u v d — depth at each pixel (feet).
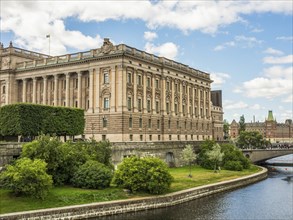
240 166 295.48
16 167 150.82
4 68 360.48
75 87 323.57
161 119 341.41
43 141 171.83
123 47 292.40
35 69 342.64
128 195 172.76
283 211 170.81
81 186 171.53
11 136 246.47
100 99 301.43
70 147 182.91
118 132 288.10
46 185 151.53
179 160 292.61
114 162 220.64
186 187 203.00
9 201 144.05
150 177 177.68
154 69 333.62
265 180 275.80
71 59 322.34
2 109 232.53
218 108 539.29
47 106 240.53
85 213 147.74
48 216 137.49
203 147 313.32
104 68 301.22
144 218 152.25
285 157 650.43
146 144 253.24
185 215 158.81
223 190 222.69
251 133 519.60
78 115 260.62
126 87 293.43
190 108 396.57
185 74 386.32
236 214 163.12
